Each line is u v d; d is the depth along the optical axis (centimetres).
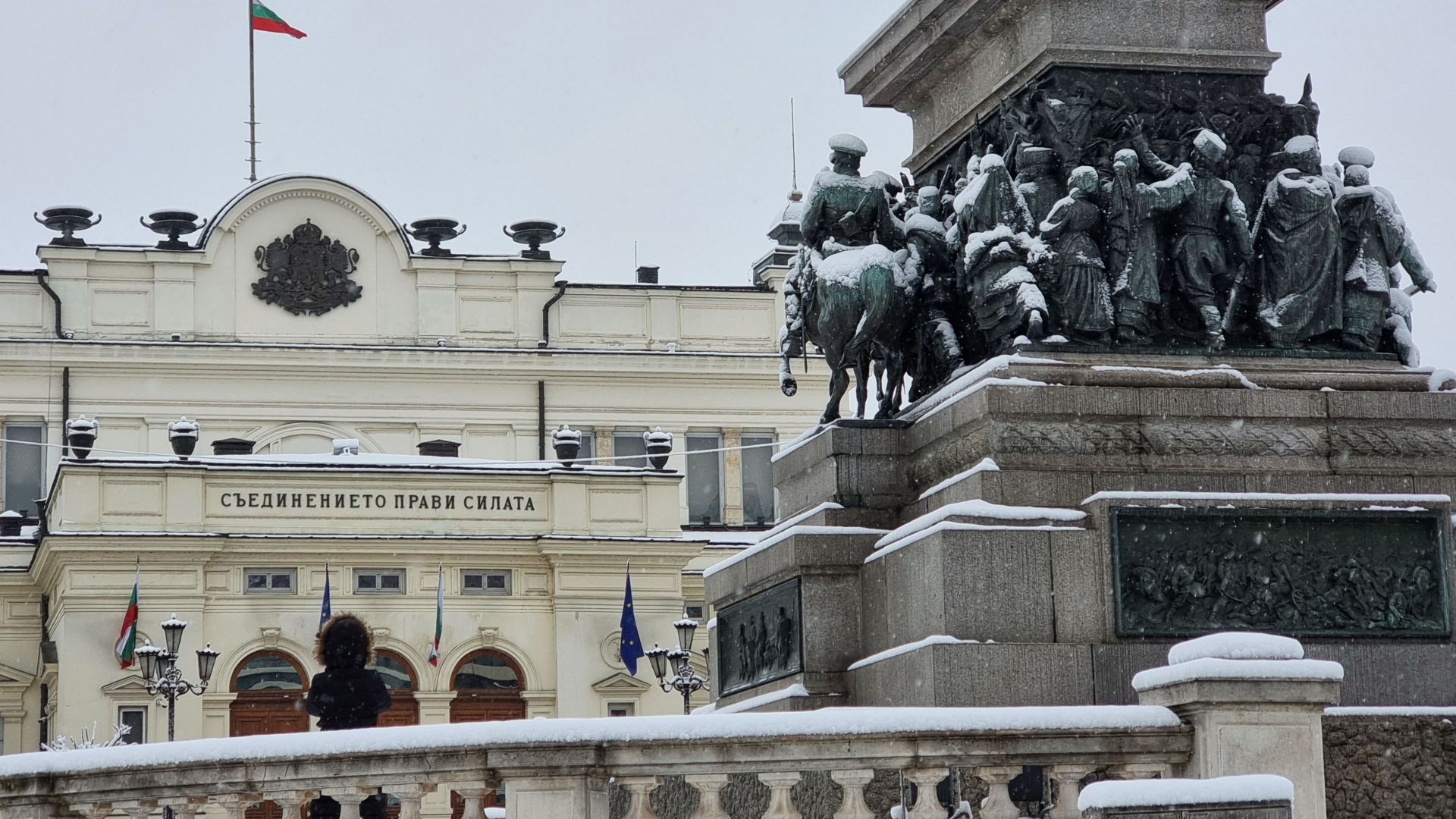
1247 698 1191
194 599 5294
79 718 5191
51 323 6138
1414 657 1484
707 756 1159
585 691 5516
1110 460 1499
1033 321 1541
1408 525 1503
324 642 1452
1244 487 1511
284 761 1171
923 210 1717
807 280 1684
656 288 6512
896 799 1427
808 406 6494
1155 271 1567
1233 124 1628
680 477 5675
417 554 5475
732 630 1744
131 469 5334
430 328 6369
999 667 1416
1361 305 1603
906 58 1772
